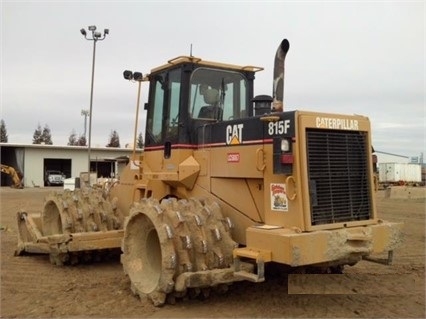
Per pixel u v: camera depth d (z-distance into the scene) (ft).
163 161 23.81
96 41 74.74
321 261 17.02
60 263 26.86
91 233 25.18
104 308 19.19
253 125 19.47
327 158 18.42
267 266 20.35
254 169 19.26
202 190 21.91
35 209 63.31
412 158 197.77
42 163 146.51
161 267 19.02
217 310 18.75
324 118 18.37
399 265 27.66
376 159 20.27
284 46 20.21
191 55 22.98
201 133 22.29
